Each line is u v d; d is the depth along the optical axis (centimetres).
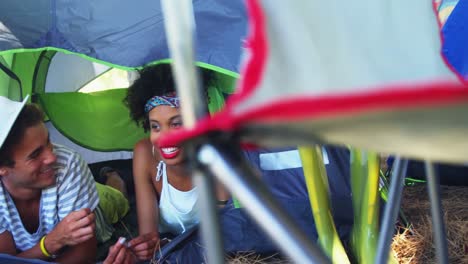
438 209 101
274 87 53
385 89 37
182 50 55
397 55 77
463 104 36
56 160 147
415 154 50
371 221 135
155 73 156
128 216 196
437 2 91
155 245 150
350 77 64
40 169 142
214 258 57
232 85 169
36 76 202
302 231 54
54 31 147
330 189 154
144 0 149
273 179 157
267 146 58
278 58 56
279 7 59
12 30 146
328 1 70
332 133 46
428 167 99
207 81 163
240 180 54
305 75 57
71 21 148
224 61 139
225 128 48
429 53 83
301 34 61
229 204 155
